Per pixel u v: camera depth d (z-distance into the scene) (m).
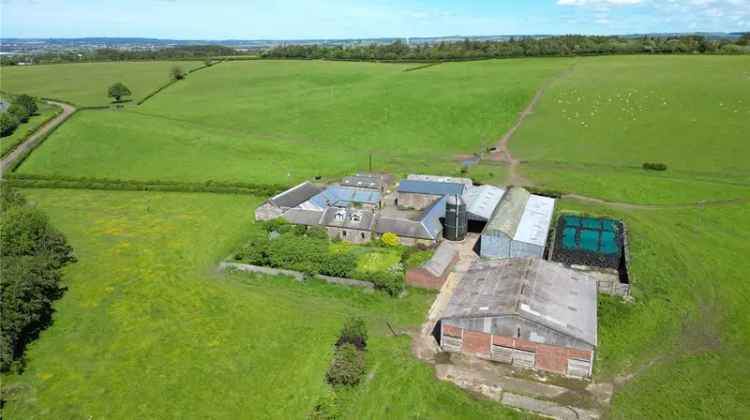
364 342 49.38
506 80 176.62
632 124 131.12
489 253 69.31
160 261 70.56
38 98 186.75
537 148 122.00
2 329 47.25
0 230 65.56
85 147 128.88
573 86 162.88
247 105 168.25
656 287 59.72
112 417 42.16
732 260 66.25
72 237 79.25
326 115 154.25
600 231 74.88
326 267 62.88
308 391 44.44
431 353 49.34
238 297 60.28
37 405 43.50
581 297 51.31
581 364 44.91
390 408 42.09
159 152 126.00
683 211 83.56
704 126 124.81
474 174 105.88
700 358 47.62
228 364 48.31
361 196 88.00
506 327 46.44
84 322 55.78
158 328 54.50
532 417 41.00
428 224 73.88
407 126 142.88
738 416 40.69
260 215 82.88
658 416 40.88
